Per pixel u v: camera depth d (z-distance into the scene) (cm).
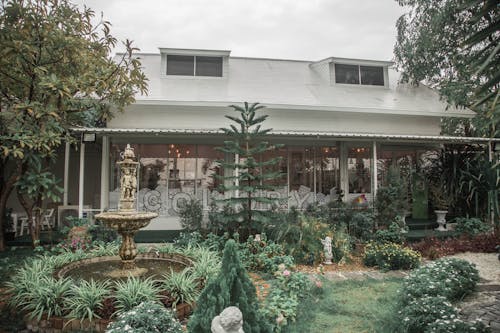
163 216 963
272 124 1069
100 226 775
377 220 872
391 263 669
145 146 980
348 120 1125
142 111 1020
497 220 923
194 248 624
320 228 755
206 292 272
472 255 779
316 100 1105
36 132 662
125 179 532
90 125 928
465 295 504
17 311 417
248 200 777
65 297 400
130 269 519
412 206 1132
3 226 792
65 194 973
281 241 729
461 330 318
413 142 1100
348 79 1311
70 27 732
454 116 1145
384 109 1095
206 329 250
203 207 912
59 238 822
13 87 718
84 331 368
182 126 1033
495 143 999
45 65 719
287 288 474
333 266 688
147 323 304
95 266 555
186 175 991
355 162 1116
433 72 1238
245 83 1195
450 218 1057
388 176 939
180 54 1188
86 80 716
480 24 1031
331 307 443
